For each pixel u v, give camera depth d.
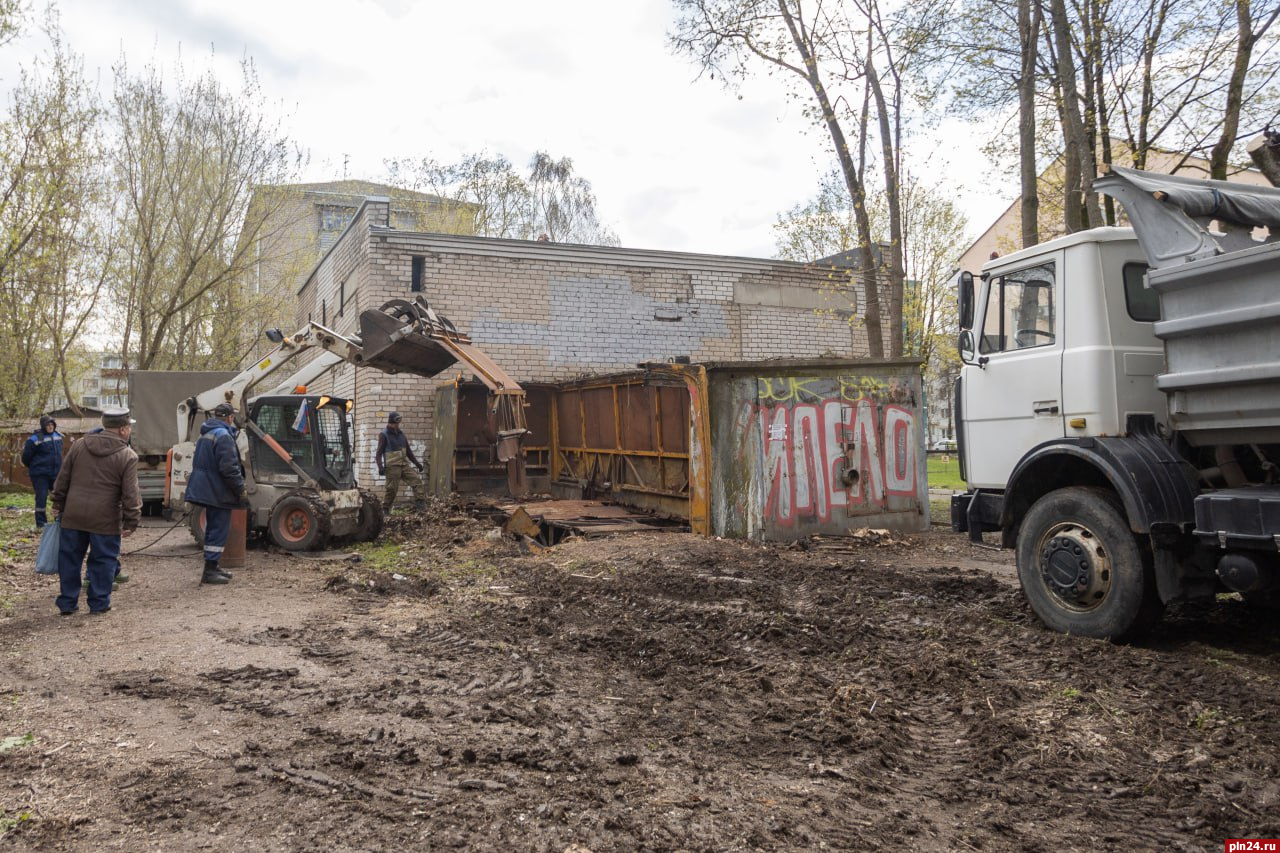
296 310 24.97
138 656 5.66
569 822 3.13
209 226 22.19
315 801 3.33
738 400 10.88
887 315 19.67
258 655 5.70
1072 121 10.73
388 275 15.26
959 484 23.11
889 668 5.12
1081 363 5.70
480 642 6.02
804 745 3.98
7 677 5.14
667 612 6.69
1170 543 5.07
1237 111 11.45
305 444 11.46
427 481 15.42
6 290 18.73
